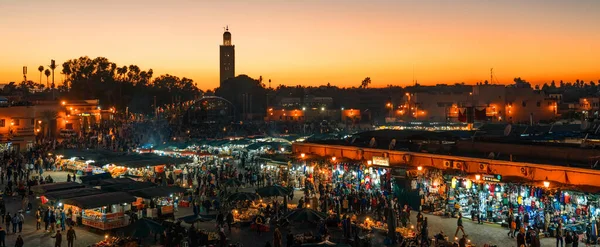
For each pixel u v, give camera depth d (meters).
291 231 36.59
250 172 57.31
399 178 42.47
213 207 44.44
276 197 43.97
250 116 199.00
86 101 124.31
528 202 35.34
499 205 37.22
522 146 38.62
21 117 94.75
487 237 33.72
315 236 32.44
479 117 68.50
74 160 64.81
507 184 36.41
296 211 34.53
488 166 37.84
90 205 35.12
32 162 66.62
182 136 111.25
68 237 32.72
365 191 45.03
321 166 50.94
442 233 32.41
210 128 129.00
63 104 115.88
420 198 40.97
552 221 33.66
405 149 45.31
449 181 40.22
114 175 56.81
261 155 66.69
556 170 33.97
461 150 41.88
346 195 43.62
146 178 53.66
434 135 46.88
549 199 34.00
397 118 155.12
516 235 33.59
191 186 52.53
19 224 36.69
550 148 36.91
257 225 36.56
